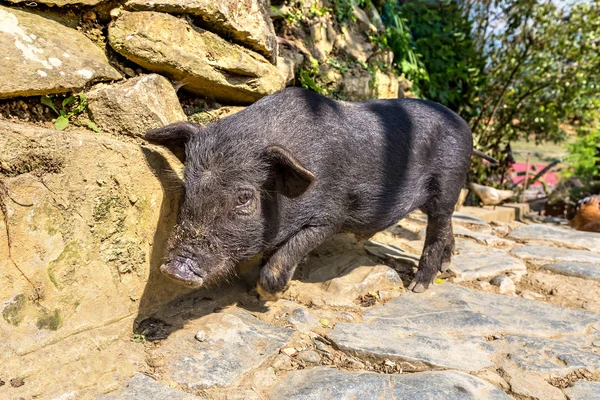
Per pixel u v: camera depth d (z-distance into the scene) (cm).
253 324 90
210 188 76
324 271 114
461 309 104
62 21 94
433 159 107
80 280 76
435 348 87
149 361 77
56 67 85
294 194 79
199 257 75
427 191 110
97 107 91
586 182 286
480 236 159
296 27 142
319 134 88
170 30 98
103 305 79
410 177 103
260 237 82
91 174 78
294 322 92
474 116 242
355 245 130
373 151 96
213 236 76
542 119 249
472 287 121
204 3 102
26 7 89
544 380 81
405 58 191
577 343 95
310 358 82
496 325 98
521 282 128
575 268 134
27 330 69
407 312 101
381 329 93
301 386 74
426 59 226
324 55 147
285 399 71
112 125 91
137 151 85
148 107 91
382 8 190
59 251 74
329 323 94
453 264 131
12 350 67
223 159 77
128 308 83
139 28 96
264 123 83
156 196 88
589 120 276
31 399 65
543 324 101
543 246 157
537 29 239
